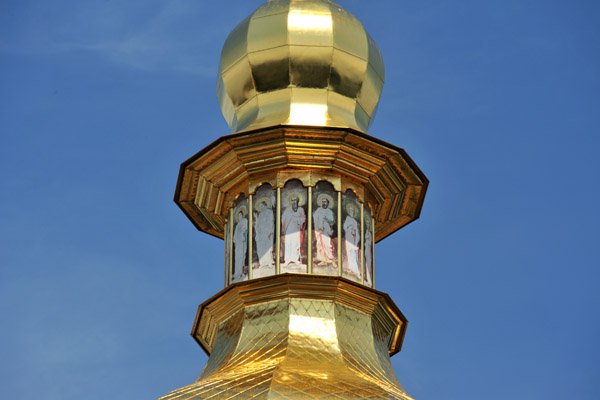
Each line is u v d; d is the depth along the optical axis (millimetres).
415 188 62188
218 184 61375
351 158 60406
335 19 62219
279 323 57562
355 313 58406
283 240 59375
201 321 60250
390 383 56875
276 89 61938
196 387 55594
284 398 53750
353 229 60156
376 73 62844
